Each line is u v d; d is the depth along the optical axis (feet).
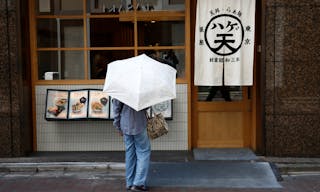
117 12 26.94
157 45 26.91
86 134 27.02
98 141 27.02
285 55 24.72
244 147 27.55
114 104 20.24
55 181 22.61
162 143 27.04
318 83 24.80
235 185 21.56
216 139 27.48
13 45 25.14
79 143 27.04
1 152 25.62
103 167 24.17
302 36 24.61
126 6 26.89
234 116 27.50
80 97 26.43
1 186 21.89
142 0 26.86
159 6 26.78
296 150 25.17
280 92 24.91
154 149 27.04
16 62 25.20
